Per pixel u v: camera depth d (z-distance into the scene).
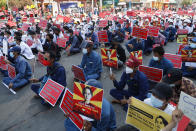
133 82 3.37
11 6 35.34
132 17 17.70
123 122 3.67
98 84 2.46
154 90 2.22
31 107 4.41
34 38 8.68
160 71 3.91
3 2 33.97
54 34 9.56
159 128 2.21
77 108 2.46
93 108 2.33
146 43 8.52
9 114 4.16
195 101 2.02
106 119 2.43
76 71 4.95
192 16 19.36
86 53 5.26
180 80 2.84
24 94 5.05
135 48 7.73
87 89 2.34
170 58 5.32
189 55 5.05
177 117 2.04
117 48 6.76
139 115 2.39
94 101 2.31
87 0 38.88
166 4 49.50
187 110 2.11
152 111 2.24
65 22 15.64
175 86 2.98
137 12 23.91
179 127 2.14
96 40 9.87
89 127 2.42
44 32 10.46
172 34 11.85
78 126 2.74
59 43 8.91
